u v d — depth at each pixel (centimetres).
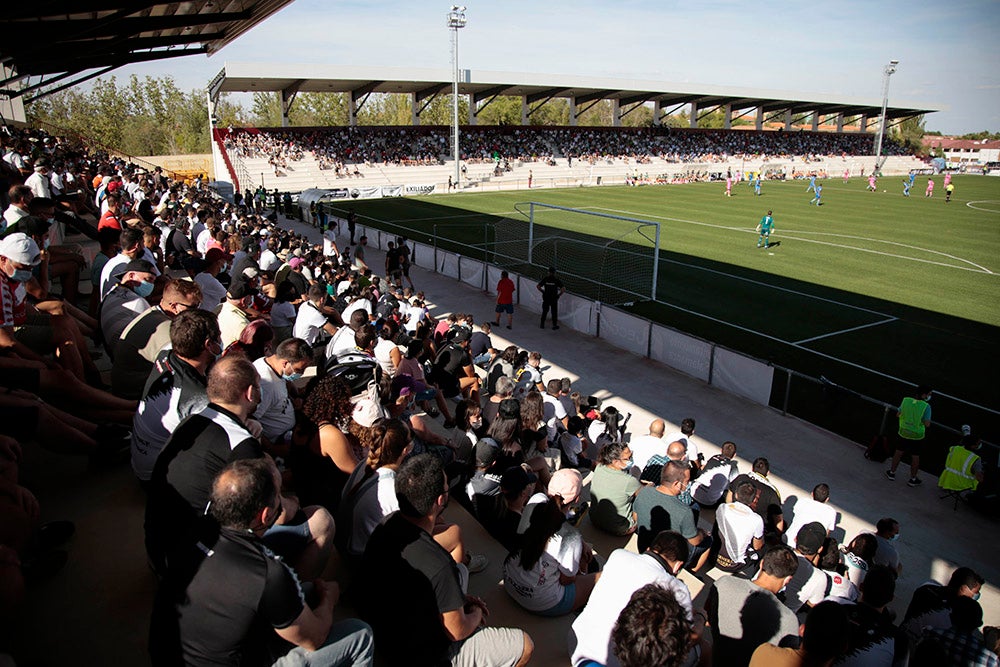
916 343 1591
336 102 10606
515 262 2450
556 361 1360
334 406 425
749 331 1659
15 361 455
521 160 6456
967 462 833
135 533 397
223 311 662
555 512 415
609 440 818
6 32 1320
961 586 520
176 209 1667
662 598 265
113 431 473
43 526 386
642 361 1370
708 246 2909
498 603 439
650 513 538
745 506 582
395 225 3356
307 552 343
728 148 7788
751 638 396
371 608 327
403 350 945
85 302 904
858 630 412
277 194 3700
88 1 1171
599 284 2105
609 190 5612
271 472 262
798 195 5356
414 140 6084
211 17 1622
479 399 993
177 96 9294
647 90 6328
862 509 845
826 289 2138
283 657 283
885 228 3550
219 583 246
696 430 1055
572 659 366
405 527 324
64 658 304
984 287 2206
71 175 1797
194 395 381
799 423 1087
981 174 8681
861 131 9531
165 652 253
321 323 856
